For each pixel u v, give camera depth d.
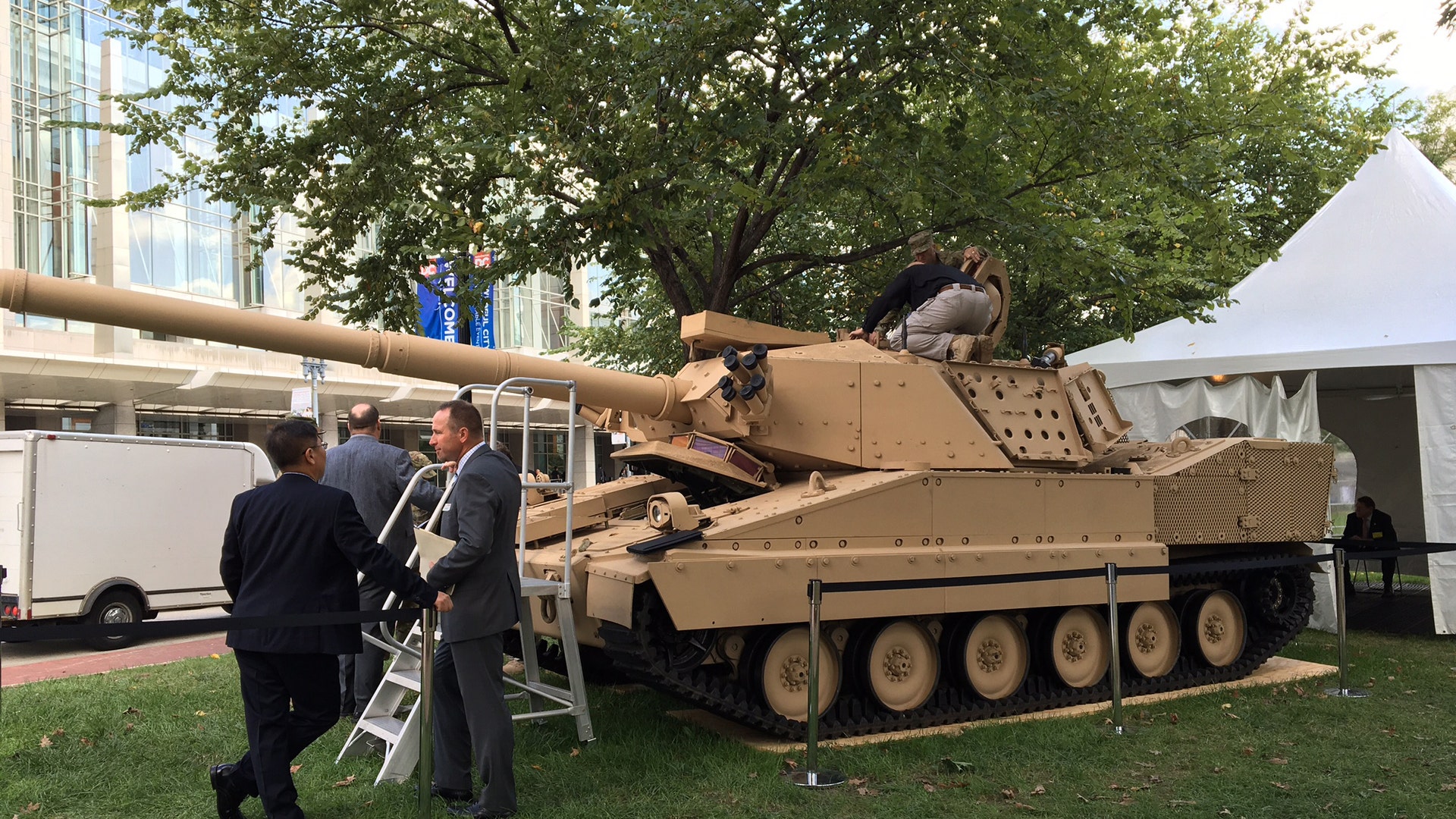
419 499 7.12
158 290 23.30
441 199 10.96
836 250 14.65
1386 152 13.52
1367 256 12.52
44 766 6.12
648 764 6.24
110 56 22.48
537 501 8.95
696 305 14.52
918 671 7.61
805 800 5.72
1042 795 5.82
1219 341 12.56
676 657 6.64
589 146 9.24
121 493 12.16
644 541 6.64
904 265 13.75
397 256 11.48
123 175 22.55
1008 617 7.96
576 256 10.05
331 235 10.80
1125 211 13.95
